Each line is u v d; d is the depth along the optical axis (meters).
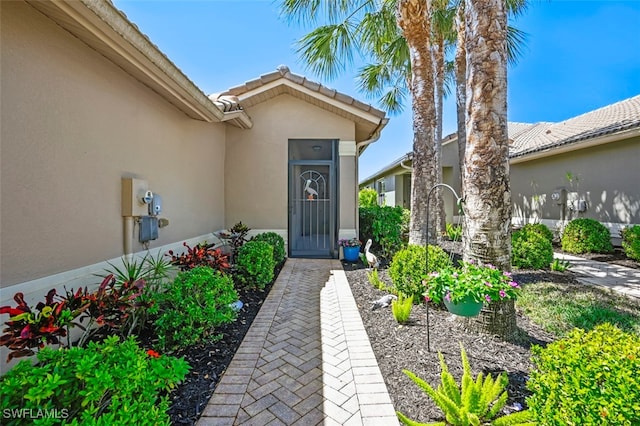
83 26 2.88
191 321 3.20
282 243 7.45
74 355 1.85
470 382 2.12
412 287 4.59
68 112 3.11
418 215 6.93
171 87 4.28
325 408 2.46
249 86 7.13
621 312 4.36
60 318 2.09
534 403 1.96
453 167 15.80
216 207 7.42
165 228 5.04
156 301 3.26
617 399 1.60
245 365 3.08
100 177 3.58
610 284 5.81
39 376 1.67
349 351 3.31
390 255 8.02
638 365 1.72
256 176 8.07
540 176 12.43
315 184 8.40
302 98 7.90
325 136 8.07
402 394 2.59
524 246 7.00
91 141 3.44
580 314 4.20
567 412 1.75
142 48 3.34
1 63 2.47
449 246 9.51
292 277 6.42
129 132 4.11
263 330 3.90
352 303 4.85
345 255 7.81
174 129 5.33
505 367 2.91
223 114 5.84
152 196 4.35
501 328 3.45
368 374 2.88
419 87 6.95
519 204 13.80
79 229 3.27
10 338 1.88
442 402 2.07
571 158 10.77
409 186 18.78
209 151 6.93
